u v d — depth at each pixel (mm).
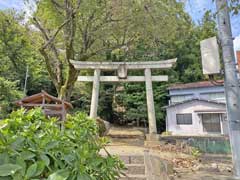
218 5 3555
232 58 3639
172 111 15211
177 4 8156
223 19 3682
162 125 16344
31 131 1268
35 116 1551
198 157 5500
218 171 4215
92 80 8867
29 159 1050
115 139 8305
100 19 9016
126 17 8711
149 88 8266
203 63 3820
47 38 9539
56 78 10164
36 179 992
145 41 10602
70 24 8891
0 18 15336
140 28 9172
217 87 14922
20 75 17719
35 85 18234
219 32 3752
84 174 1142
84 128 1731
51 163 1142
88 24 9266
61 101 7176
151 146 6699
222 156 5758
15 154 1021
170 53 16422
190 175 3918
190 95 16047
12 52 17078
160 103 16812
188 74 18328
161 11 8461
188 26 9352
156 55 14273
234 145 3436
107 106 17703
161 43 11219
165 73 17562
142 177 3648
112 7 8383
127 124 17516
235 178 3357
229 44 3658
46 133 1350
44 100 7039
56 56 10344
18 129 1258
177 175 3900
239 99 3516
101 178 1408
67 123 1713
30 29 10500
